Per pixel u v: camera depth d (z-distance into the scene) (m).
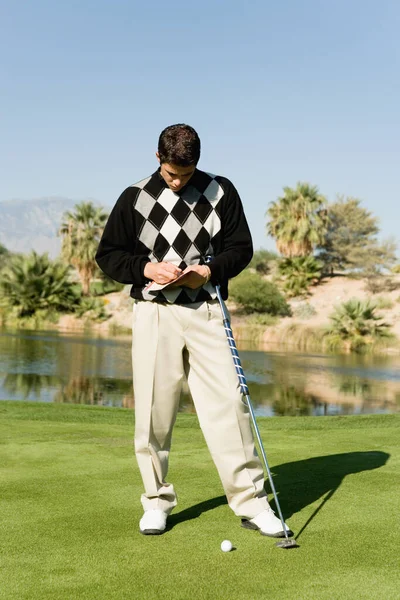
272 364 20.47
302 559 2.73
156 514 3.12
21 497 3.69
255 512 3.10
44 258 34.84
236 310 32.62
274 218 37.28
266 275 40.47
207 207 3.18
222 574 2.57
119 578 2.53
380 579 2.51
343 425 7.36
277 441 5.64
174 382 3.23
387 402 13.39
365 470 4.35
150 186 3.18
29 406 8.23
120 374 16.55
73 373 16.48
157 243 3.18
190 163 2.94
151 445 3.21
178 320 3.16
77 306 34.50
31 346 22.77
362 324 28.25
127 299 35.84
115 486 3.95
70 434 5.86
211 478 4.16
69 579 2.53
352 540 2.95
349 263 39.81
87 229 37.72
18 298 34.12
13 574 2.58
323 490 3.82
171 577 2.54
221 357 3.16
